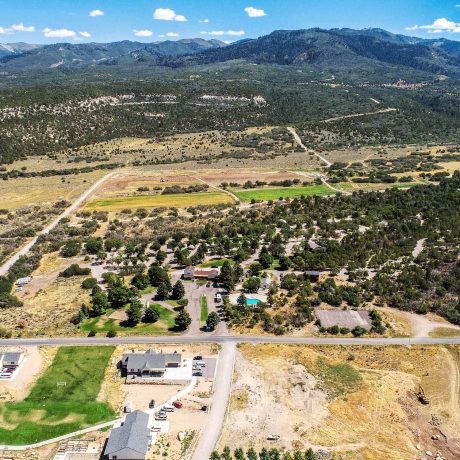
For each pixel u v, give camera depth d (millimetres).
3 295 138250
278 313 131375
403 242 177000
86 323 127312
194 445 86688
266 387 102375
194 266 163125
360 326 125062
